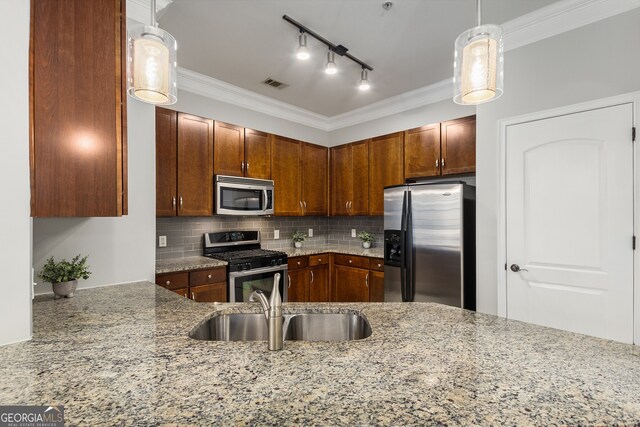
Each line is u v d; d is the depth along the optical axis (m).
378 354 0.95
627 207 1.83
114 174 1.35
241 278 3.00
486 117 2.43
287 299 3.45
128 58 1.11
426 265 2.76
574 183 2.02
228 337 1.38
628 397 0.72
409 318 1.30
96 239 1.81
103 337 1.08
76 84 1.26
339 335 1.43
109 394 0.73
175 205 2.80
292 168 3.83
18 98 1.09
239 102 3.48
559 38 2.07
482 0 1.97
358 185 3.94
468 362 0.90
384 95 3.55
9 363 0.89
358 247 4.23
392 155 3.58
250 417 0.64
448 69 2.91
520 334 1.12
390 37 2.40
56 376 0.81
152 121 2.02
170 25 2.25
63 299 1.56
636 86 1.80
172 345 1.01
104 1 1.34
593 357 0.94
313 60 2.75
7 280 1.04
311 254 3.73
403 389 0.75
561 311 2.08
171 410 0.67
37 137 1.17
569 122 2.03
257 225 3.88
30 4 1.15
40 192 1.18
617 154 1.86
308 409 0.67
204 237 3.33
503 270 2.33
